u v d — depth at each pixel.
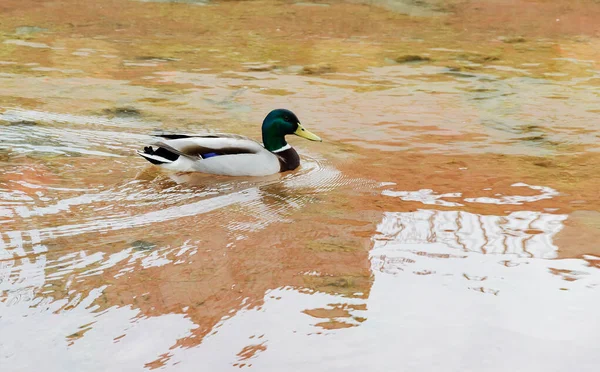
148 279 3.04
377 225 3.31
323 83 4.59
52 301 2.95
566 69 4.87
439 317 2.90
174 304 2.94
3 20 5.45
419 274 3.06
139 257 3.12
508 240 3.23
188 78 4.60
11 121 3.97
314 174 3.67
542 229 3.29
